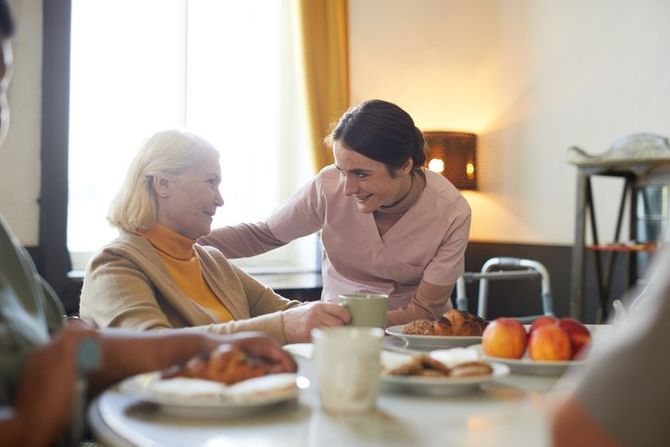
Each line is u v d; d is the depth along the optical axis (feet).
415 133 7.05
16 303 3.14
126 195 5.97
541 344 4.19
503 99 13.61
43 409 2.64
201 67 12.87
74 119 11.62
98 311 5.44
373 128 6.72
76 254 11.68
